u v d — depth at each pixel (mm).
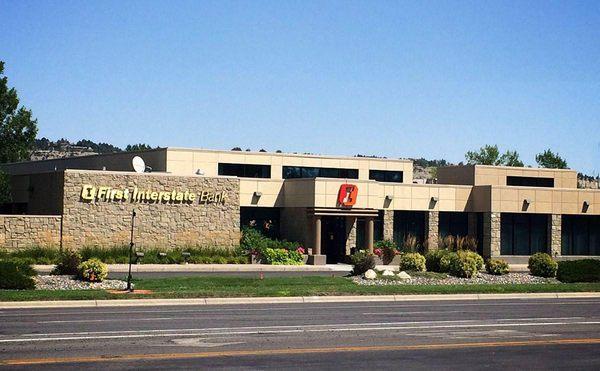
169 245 46500
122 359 15062
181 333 18781
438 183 63219
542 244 57438
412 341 18172
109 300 25906
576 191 57531
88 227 44500
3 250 42219
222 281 32281
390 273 36188
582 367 15320
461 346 17562
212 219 47750
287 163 56531
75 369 14000
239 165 55312
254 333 19000
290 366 14742
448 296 30859
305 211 50406
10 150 61250
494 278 37969
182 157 53469
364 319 22406
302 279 34125
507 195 55438
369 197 51188
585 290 33375
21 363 14508
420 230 55750
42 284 29703
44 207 47281
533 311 25719
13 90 60781
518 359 16062
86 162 62906
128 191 45500
